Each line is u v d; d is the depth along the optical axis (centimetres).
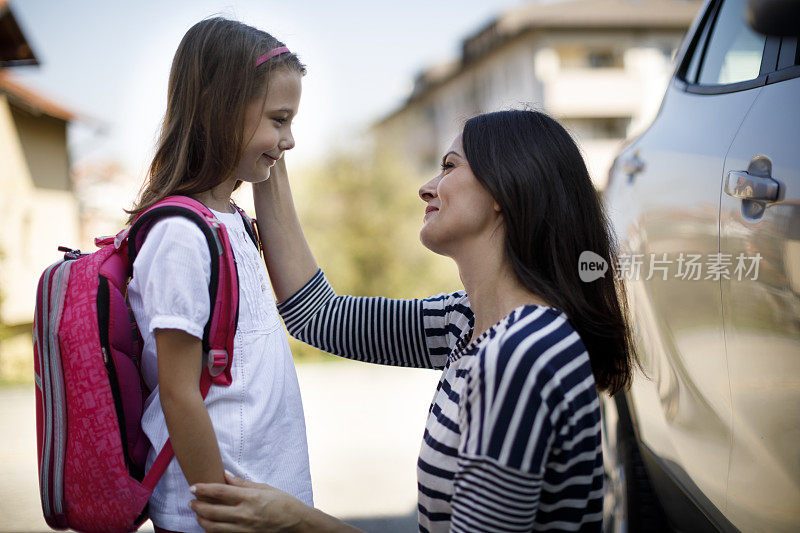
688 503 181
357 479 350
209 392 127
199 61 136
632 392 212
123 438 124
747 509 147
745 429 144
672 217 182
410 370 809
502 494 104
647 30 2498
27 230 1309
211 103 134
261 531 121
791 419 127
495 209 125
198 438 121
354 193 1282
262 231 166
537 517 114
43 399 127
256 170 143
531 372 106
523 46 2466
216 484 120
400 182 1309
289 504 123
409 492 327
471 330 140
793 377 126
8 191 1241
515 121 129
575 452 110
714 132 173
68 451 125
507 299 125
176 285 121
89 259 130
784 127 139
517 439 104
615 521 227
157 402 131
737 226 148
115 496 123
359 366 871
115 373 123
